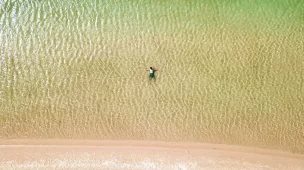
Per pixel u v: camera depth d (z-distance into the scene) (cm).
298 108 1722
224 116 1705
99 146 1597
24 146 1579
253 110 1719
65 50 1823
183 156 1562
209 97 1742
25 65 1781
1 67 1767
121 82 1764
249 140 1647
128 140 1630
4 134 1625
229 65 1808
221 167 1530
